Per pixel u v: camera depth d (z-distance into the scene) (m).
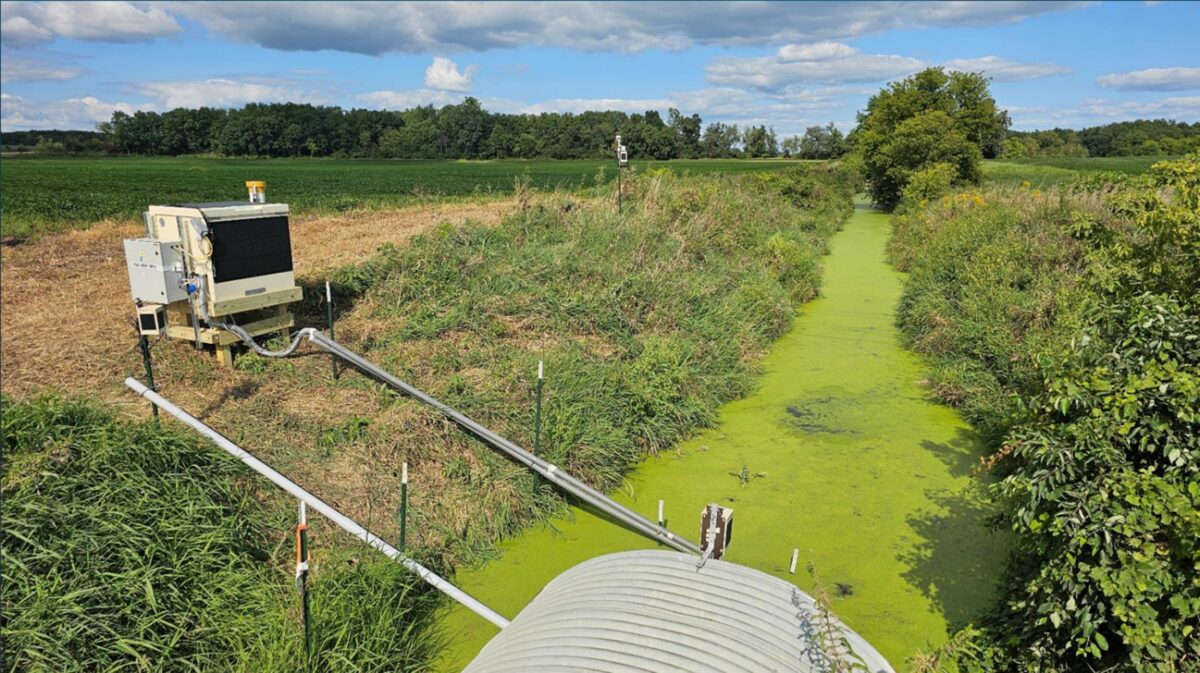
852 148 42.84
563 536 5.22
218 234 5.55
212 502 4.34
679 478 6.14
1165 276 3.77
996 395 7.00
